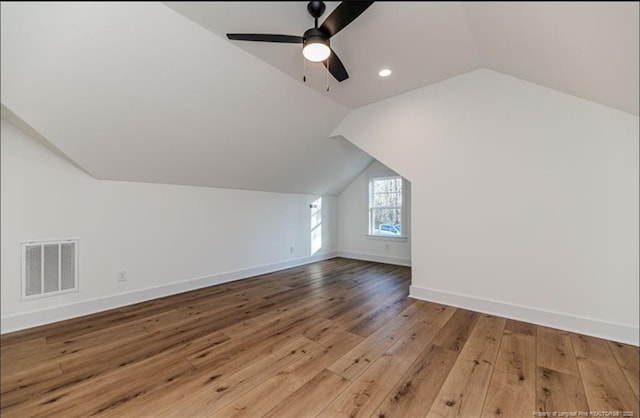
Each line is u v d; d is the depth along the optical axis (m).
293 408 1.48
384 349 2.11
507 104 2.68
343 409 1.47
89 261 2.86
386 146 3.44
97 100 2.15
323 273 4.75
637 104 1.95
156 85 2.23
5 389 1.63
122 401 1.53
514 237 2.68
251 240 4.52
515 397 1.56
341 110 3.62
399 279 4.32
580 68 1.80
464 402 1.52
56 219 2.66
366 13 1.81
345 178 5.74
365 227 5.94
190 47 2.04
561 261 2.46
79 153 2.54
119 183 3.07
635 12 1.06
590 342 2.20
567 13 1.17
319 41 1.70
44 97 1.98
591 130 2.32
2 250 2.39
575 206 2.39
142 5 1.64
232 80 2.47
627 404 1.49
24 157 2.48
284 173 4.46
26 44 1.57
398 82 2.98
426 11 1.77
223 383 1.69
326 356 2.01
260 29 1.94
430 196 3.17
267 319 2.72
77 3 1.32
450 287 3.07
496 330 2.43
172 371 1.82
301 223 5.45
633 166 2.17
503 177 2.72
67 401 1.53
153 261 3.36
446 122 3.01
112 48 1.83
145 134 2.64
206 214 3.90
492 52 2.24
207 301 3.26
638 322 2.16
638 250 2.17
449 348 2.12
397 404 1.50
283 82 2.75
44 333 2.38
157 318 2.74
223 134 3.07
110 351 2.08
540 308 2.55
